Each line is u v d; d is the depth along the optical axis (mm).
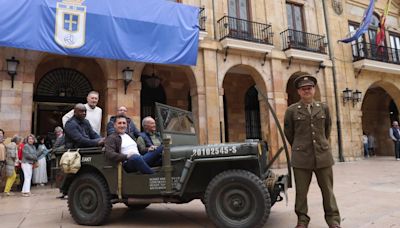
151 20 11156
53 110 13250
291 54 14633
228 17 13492
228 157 4281
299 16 16203
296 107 4289
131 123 5953
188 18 11922
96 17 10211
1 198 7727
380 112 22516
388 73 17969
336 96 16109
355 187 7547
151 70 14812
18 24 9141
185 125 5871
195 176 4535
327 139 4305
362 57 16547
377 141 22391
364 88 17078
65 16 9781
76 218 4848
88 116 6336
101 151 4871
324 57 15562
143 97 14664
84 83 13141
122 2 10797
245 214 4105
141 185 4633
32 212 5875
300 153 4152
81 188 4941
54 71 12766
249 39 13547
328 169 4141
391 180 8633
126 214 5484
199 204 6238
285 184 4273
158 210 5738
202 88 12742
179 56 11469
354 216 4820
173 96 15188
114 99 11227
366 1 18422
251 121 17172
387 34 18812
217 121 12680
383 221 4488
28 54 10109
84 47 9914
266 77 14258
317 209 5371
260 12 14797
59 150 5223
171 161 4598
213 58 13070
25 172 8297
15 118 9633
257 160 4262
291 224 4469
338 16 17203
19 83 9828
